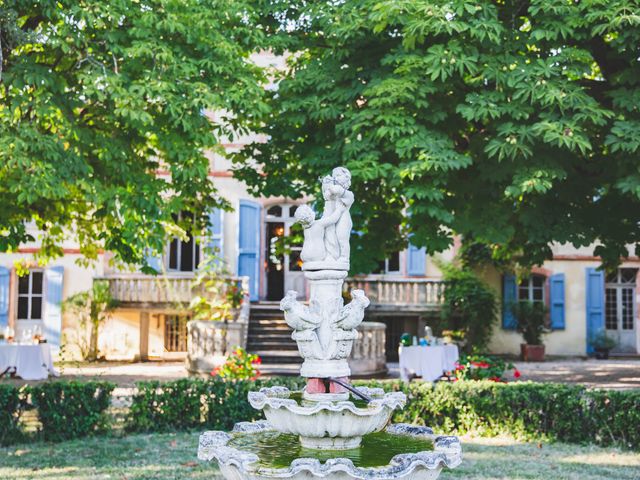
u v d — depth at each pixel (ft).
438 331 75.31
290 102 39.70
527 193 40.34
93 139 37.47
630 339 83.05
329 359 20.03
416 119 37.22
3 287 73.82
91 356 73.46
